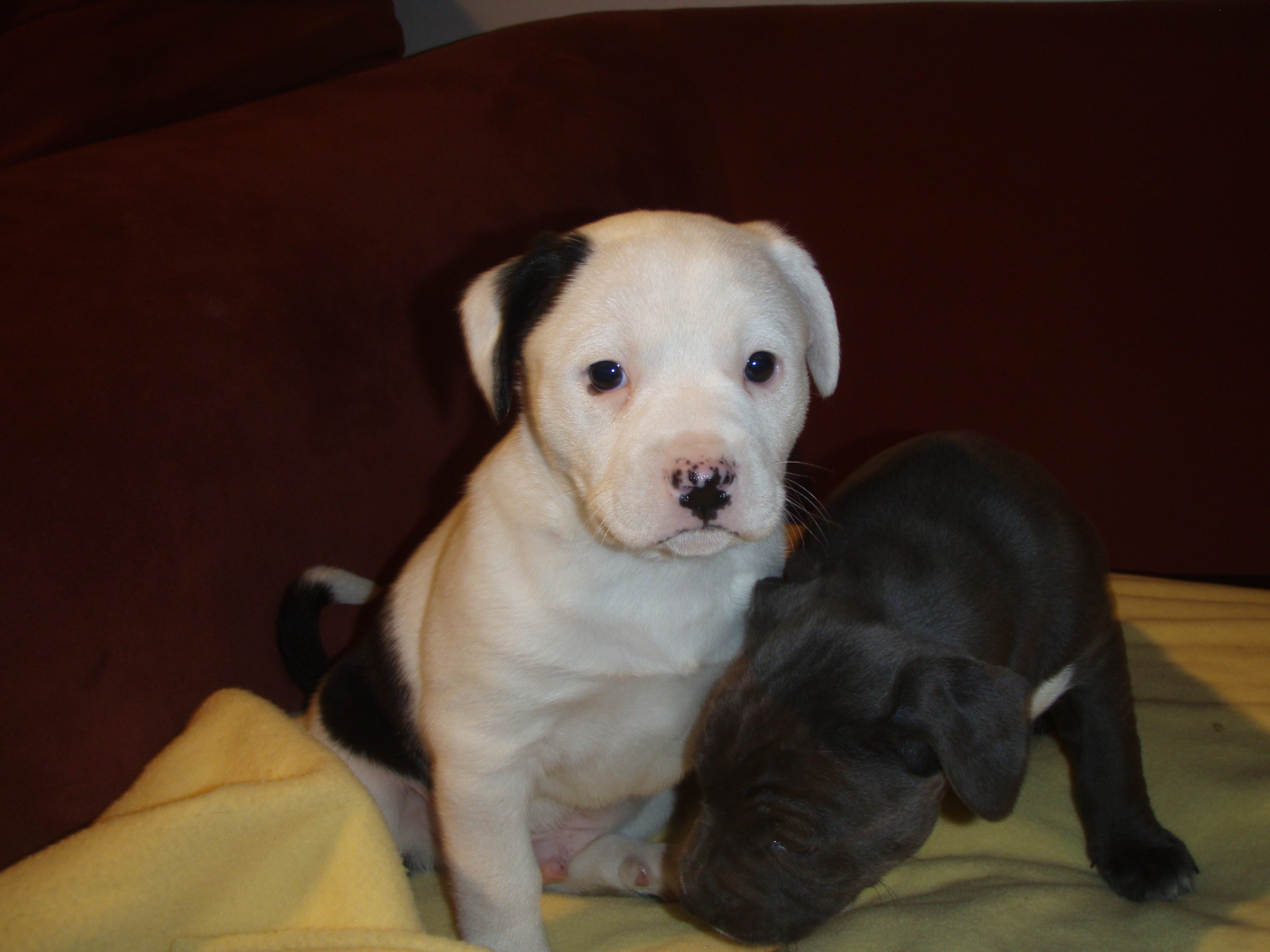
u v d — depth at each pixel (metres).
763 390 0.38
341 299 0.49
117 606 0.41
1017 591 0.40
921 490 0.42
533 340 0.39
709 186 0.73
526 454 0.41
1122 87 0.71
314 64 0.64
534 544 0.40
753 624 0.39
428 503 0.53
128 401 0.42
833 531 0.42
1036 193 0.73
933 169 0.74
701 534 0.36
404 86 0.62
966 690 0.34
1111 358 0.72
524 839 0.42
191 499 0.43
